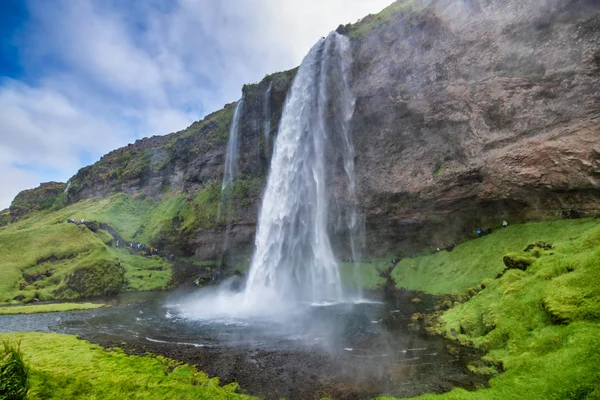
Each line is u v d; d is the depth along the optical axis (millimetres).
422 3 47781
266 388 16625
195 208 83688
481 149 36562
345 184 53562
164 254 79250
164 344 25344
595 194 28703
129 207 108188
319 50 63688
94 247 68938
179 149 111562
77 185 146000
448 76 40188
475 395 12734
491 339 17406
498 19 35844
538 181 31734
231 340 25734
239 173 80188
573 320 14094
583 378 10719
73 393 15219
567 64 30078
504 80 34469
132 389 15953
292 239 59094
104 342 26484
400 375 16734
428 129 43094
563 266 18391
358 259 51781
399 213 46500
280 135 67688
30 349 24156
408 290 37844
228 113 103812
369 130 50875
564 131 29688
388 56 48688
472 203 39031
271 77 77250
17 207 163125
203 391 15719
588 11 29047
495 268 30641
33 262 63312
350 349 21609
